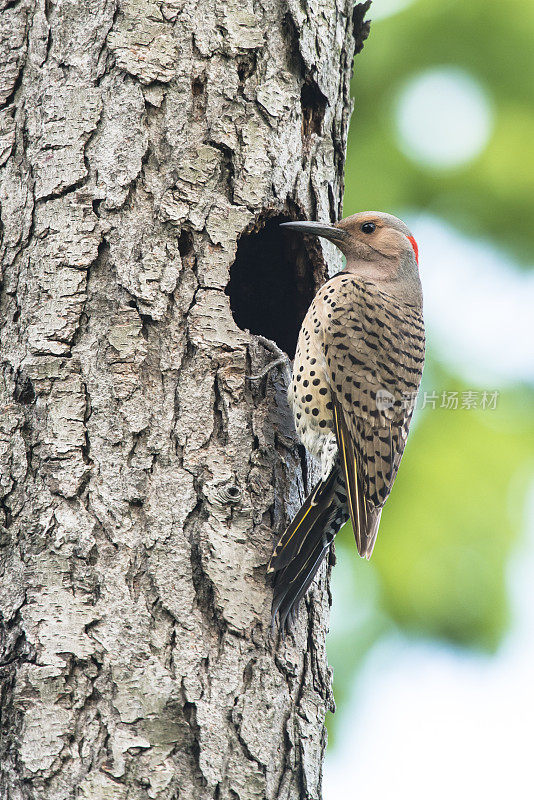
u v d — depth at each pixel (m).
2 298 8.15
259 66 8.98
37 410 7.84
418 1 14.15
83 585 7.49
